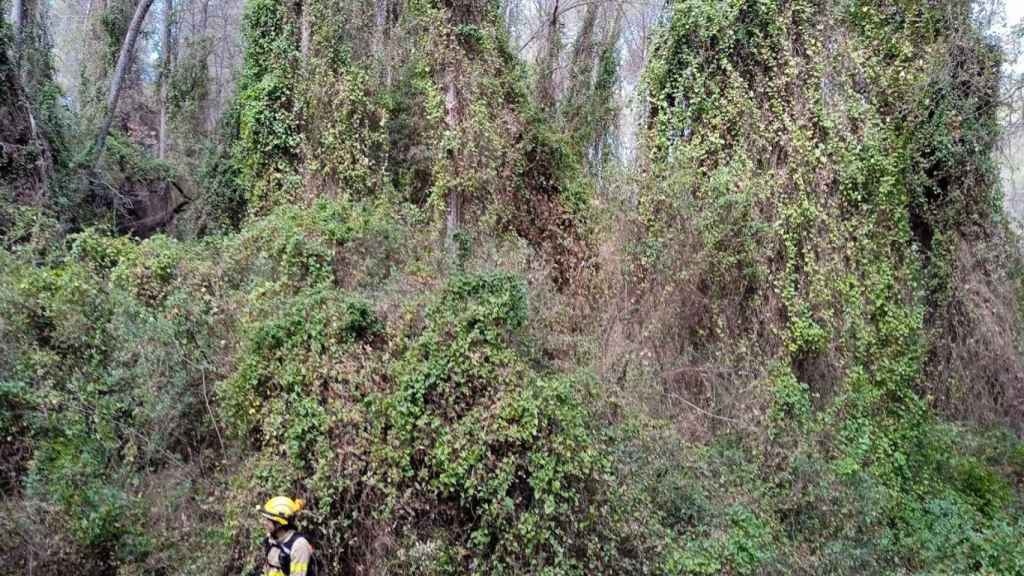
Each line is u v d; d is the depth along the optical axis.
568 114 21.73
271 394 7.61
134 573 6.80
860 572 8.55
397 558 6.96
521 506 7.23
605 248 12.73
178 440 8.20
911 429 11.61
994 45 13.55
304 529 6.92
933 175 13.67
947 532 9.96
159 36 28.41
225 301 9.31
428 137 15.20
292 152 14.77
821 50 12.72
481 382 7.60
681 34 13.03
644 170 12.80
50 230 11.01
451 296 8.23
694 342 11.72
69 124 16.92
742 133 12.52
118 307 8.77
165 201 20.28
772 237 11.89
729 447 10.28
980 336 13.34
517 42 24.19
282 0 15.38
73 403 7.71
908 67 12.98
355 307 8.04
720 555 7.71
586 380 8.66
